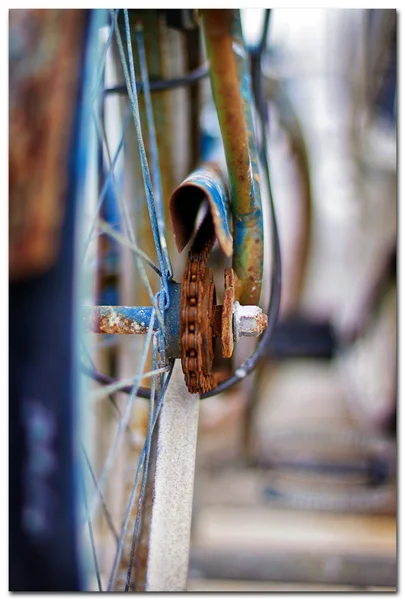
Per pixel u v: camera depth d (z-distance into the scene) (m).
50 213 0.76
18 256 0.77
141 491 0.85
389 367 2.21
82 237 0.76
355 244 2.59
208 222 0.88
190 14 1.03
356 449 2.22
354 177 2.48
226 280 0.87
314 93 2.53
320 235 2.94
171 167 1.07
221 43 0.88
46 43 0.79
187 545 0.86
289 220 2.16
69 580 0.75
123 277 1.08
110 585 0.85
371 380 2.36
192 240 0.89
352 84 2.24
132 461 1.06
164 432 0.88
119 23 0.99
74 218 0.76
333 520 1.69
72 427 0.75
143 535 0.97
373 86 1.90
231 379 0.94
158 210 0.92
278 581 1.33
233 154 0.89
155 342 0.85
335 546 1.47
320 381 3.13
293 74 2.46
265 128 1.01
